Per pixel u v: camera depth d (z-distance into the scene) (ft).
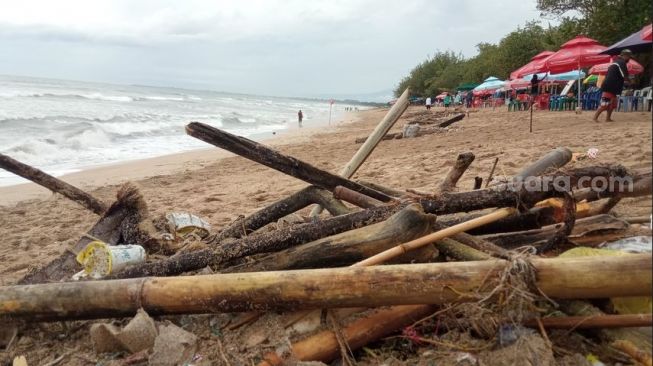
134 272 10.74
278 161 12.22
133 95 217.15
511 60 144.97
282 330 8.91
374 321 8.64
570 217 9.53
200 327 9.52
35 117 74.59
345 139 70.23
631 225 10.80
